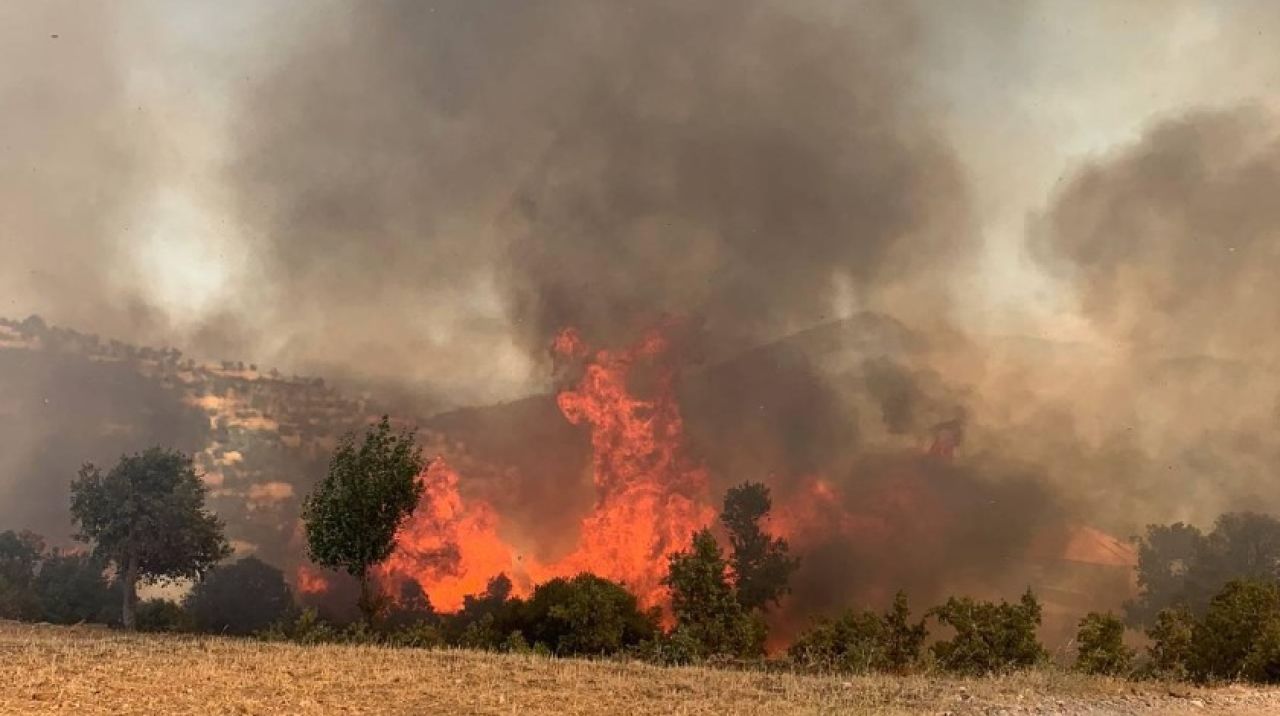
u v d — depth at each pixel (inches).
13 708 484.7
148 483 2110.0
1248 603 781.9
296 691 559.2
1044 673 706.2
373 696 554.3
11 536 2287.2
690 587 1018.1
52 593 2111.2
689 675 679.7
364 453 1067.9
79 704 498.3
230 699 524.7
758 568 2758.4
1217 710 550.0
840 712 518.9
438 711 514.6
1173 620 839.1
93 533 2073.1
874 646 837.8
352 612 3174.2
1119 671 773.9
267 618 2819.9
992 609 831.7
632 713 520.7
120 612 2165.4
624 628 1001.5
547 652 936.9
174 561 2112.5
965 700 573.0
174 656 690.2
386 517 1052.5
